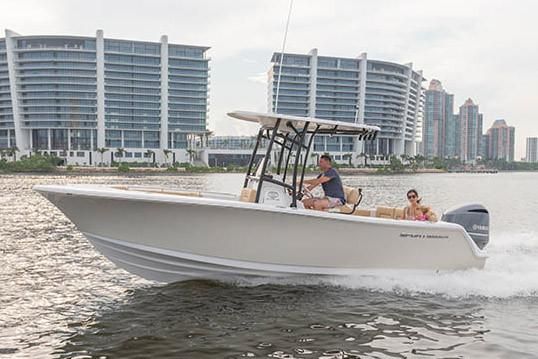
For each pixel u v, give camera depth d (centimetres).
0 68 13625
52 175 10275
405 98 14062
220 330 642
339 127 814
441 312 717
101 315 705
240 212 722
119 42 13600
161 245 755
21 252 1210
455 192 4850
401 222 785
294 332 637
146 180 7750
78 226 752
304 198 841
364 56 12800
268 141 843
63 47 13338
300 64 12494
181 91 14188
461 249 841
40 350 584
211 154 14338
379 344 604
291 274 806
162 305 738
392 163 13938
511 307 743
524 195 4388
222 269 791
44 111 13512
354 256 795
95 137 13912
